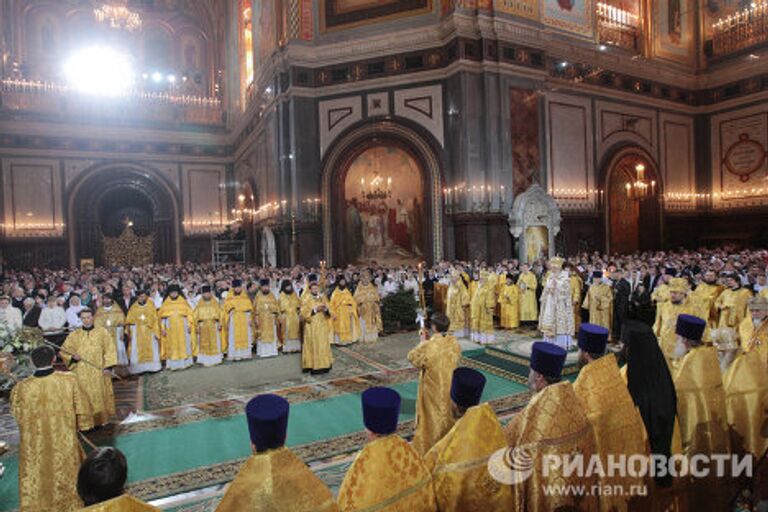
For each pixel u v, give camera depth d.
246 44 30.14
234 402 7.96
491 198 19.34
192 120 34.91
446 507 2.71
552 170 21.84
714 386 3.74
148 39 35.00
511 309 13.68
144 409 7.67
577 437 2.84
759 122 24.88
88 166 31.62
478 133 19.53
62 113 31.02
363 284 12.95
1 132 29.53
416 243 20.94
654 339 3.49
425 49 20.52
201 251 34.28
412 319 14.46
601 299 11.39
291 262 21.38
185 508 4.75
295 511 2.19
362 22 21.20
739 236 25.12
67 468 4.58
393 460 2.53
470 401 3.17
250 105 28.39
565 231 22.06
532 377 3.27
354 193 21.59
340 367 10.08
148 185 33.34
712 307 9.87
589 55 22.88
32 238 30.08
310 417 7.14
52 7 32.00
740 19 25.53
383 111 20.95
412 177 21.02
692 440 3.67
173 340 10.05
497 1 19.73
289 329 11.55
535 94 20.66
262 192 26.55
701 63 26.88
